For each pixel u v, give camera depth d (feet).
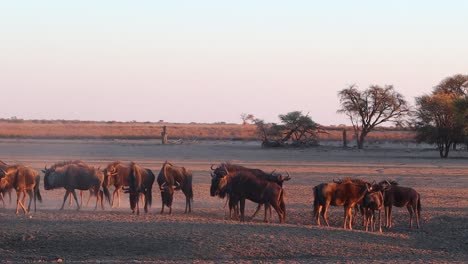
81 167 143.02
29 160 290.56
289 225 121.08
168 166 139.85
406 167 300.40
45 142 490.49
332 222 134.51
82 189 142.82
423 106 409.08
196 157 346.54
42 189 182.29
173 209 148.97
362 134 499.92
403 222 136.77
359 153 426.51
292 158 357.82
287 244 102.89
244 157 358.23
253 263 91.15
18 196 133.80
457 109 392.27
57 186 140.87
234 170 132.36
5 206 145.38
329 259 95.50
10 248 100.01
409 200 130.82
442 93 454.81
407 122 462.60
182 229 110.42
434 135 397.19
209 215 139.85
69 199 156.04
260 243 102.58
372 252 101.76
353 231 116.67
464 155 417.08
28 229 109.09
